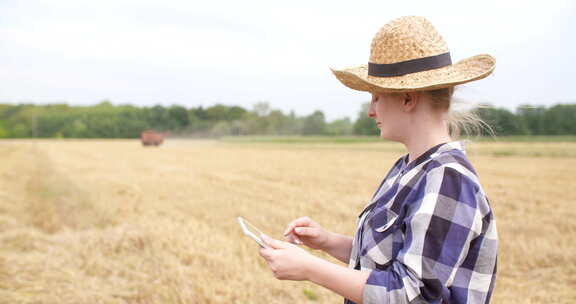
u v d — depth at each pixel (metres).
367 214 1.49
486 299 1.29
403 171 1.42
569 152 22.89
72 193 11.39
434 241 1.20
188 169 18.78
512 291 4.41
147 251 5.41
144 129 90.06
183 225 6.98
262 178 15.05
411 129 1.39
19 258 5.32
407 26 1.36
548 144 28.44
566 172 15.12
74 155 31.94
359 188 12.18
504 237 6.36
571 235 6.47
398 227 1.32
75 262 5.21
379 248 1.34
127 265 5.05
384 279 1.23
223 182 13.79
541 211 8.34
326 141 51.16
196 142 61.06
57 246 5.90
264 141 55.81
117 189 12.13
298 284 4.44
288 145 44.78
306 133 68.94
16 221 7.68
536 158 21.11
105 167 20.55
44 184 13.62
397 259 1.26
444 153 1.32
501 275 4.97
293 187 12.49
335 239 1.81
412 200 1.30
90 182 14.01
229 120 90.75
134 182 13.84
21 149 43.59
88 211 8.81
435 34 1.37
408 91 1.33
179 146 49.91
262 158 25.75
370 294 1.23
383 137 1.47
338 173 16.23
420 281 1.19
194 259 5.07
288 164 20.75
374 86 1.34
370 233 1.39
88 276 4.81
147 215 8.27
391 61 1.35
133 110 92.25
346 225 7.35
